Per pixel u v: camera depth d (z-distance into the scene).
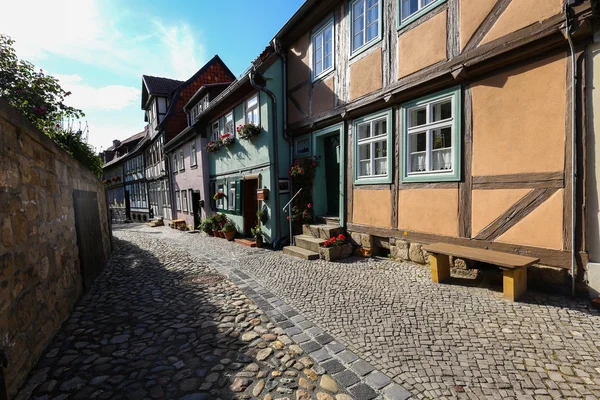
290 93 8.88
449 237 5.02
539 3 3.82
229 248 9.20
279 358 2.90
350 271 5.58
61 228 4.01
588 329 3.07
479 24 4.45
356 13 6.70
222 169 12.27
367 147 6.71
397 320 3.52
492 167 4.46
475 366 2.61
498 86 4.37
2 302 2.33
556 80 3.80
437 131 5.29
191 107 16.08
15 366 2.48
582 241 3.66
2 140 2.49
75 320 3.91
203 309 4.20
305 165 8.21
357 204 6.86
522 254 4.16
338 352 2.94
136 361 2.92
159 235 13.89
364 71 6.43
